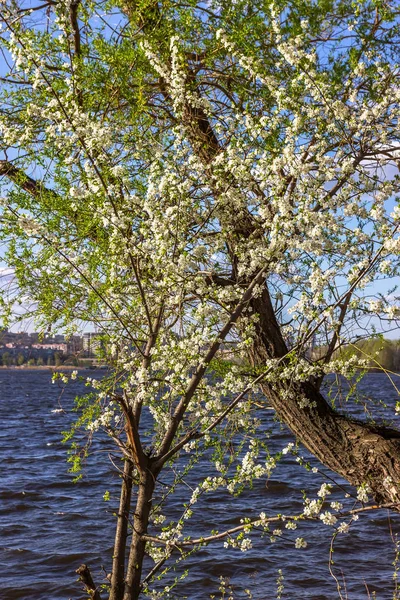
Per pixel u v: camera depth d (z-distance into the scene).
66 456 23.72
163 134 5.08
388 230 4.00
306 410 4.64
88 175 4.45
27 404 52.03
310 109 4.59
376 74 4.78
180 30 5.10
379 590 10.46
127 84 4.96
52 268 4.71
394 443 4.27
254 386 4.60
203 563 11.60
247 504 15.16
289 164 4.37
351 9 5.08
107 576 5.00
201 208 4.77
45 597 10.75
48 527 14.52
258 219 4.69
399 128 4.58
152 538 4.66
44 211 4.74
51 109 4.57
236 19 5.00
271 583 10.86
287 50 4.51
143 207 4.50
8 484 18.58
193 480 16.52
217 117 4.87
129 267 4.71
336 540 12.88
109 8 5.12
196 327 4.69
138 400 4.70
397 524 13.78
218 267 4.91
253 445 5.01
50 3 5.20
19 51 4.32
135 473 5.20
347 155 4.62
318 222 4.12
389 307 3.91
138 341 4.95
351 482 4.37
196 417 5.27
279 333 4.91
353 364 4.34
